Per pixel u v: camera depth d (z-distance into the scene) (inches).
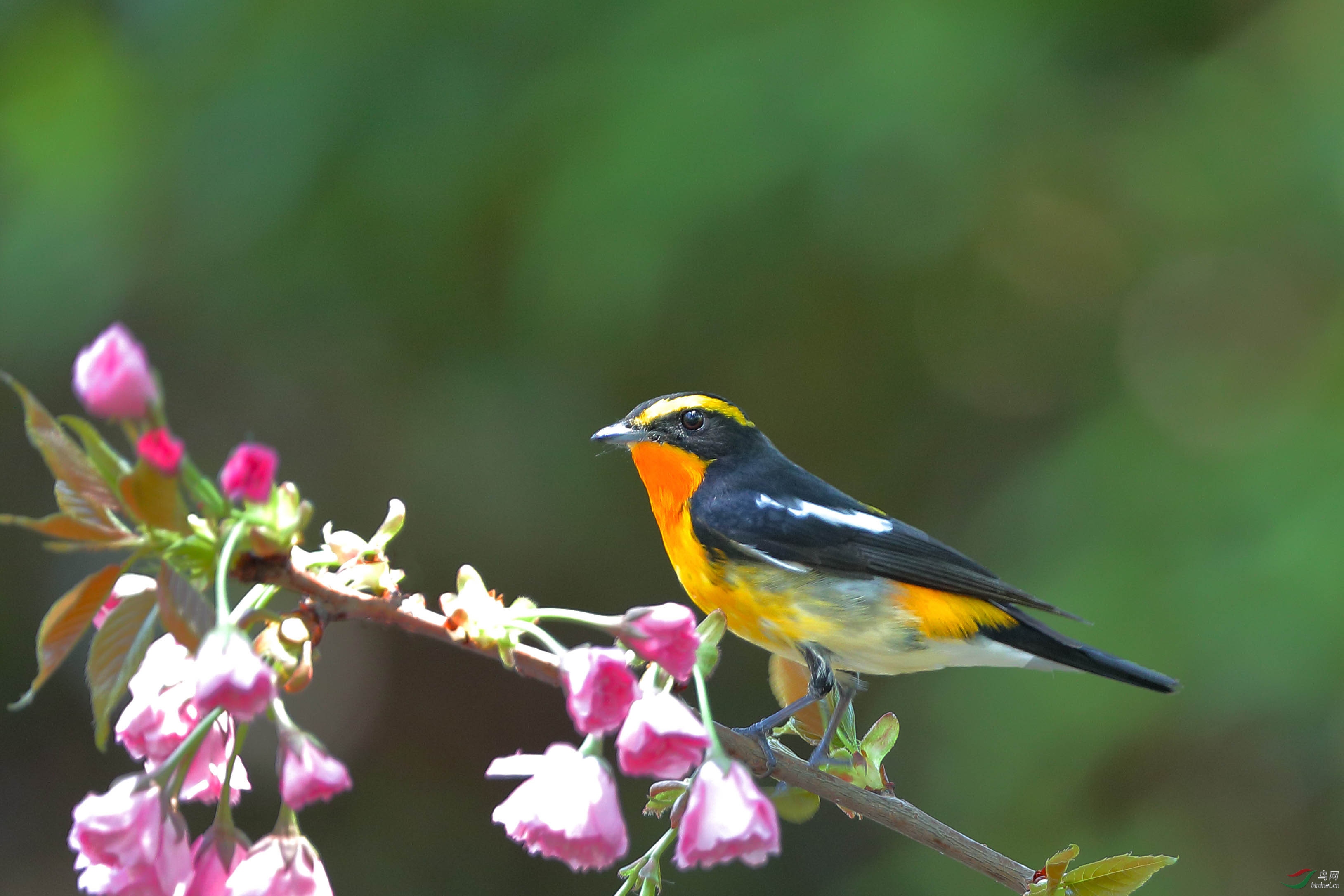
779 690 257.4
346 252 462.6
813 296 480.7
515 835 133.2
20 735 577.3
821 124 416.5
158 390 119.0
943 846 185.0
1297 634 371.2
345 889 557.6
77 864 122.4
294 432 548.1
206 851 129.3
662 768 129.0
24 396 124.3
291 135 458.3
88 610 124.2
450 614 140.9
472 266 472.1
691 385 513.0
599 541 533.6
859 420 542.6
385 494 536.7
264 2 478.6
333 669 596.7
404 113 453.4
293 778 125.0
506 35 459.5
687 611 132.6
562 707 600.4
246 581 137.9
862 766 190.9
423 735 594.6
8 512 589.0
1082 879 169.2
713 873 537.0
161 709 137.5
